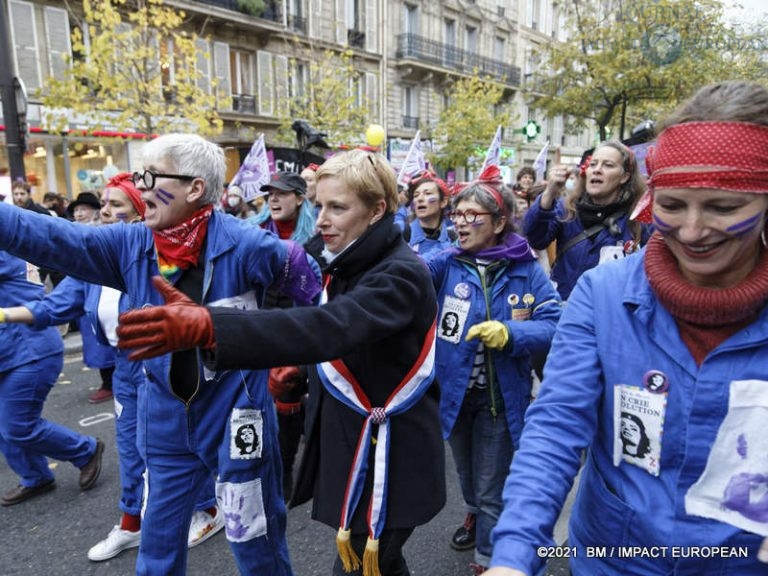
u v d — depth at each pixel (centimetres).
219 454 197
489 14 2789
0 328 311
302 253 218
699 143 92
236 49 1873
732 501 103
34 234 172
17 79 732
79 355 682
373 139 830
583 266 326
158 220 186
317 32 2048
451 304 254
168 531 198
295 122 719
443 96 2591
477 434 254
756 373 100
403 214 559
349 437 178
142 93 1091
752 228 94
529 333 230
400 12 2386
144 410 198
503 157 2817
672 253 108
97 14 1038
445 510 325
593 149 399
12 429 322
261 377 202
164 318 116
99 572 274
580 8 1658
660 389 107
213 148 192
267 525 204
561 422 113
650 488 110
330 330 137
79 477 368
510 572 94
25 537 303
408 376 173
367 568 172
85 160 1502
